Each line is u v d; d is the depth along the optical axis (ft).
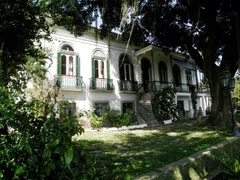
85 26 33.27
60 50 43.21
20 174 7.03
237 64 33.60
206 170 13.14
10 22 11.18
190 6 31.50
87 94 46.26
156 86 59.11
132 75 56.49
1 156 6.82
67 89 42.37
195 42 41.37
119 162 14.57
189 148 18.10
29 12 12.25
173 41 41.42
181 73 71.41
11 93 7.92
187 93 66.54
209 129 30.86
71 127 8.43
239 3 28.40
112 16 30.22
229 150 16.05
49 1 14.57
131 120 49.73
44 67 33.76
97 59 49.44
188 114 65.72
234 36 32.55
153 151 17.88
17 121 7.61
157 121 48.96
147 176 9.81
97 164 11.30
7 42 11.93
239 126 30.53
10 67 12.49
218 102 33.73
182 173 11.31
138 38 39.50
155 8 28.35
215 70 34.47
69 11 27.04
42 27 14.56
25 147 7.25
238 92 75.87
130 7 20.92
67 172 8.23
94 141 24.54
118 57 53.88
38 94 29.27
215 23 33.47
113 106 50.49
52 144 7.66
